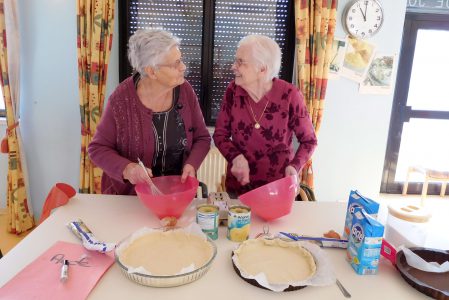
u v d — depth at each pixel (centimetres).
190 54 292
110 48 262
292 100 164
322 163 308
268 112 164
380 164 312
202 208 116
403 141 390
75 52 274
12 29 259
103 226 121
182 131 156
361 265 95
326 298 85
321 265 95
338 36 283
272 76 159
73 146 293
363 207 106
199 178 292
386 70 292
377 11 278
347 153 307
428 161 389
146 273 86
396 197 383
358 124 302
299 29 265
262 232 121
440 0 342
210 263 93
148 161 153
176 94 153
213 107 305
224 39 290
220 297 84
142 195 121
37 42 271
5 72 263
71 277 90
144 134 147
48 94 281
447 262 96
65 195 138
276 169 169
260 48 150
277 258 100
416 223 123
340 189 315
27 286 86
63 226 120
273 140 166
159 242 106
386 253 103
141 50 134
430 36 360
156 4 280
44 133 289
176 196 119
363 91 295
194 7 282
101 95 269
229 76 299
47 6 265
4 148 274
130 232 117
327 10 266
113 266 97
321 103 280
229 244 111
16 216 280
